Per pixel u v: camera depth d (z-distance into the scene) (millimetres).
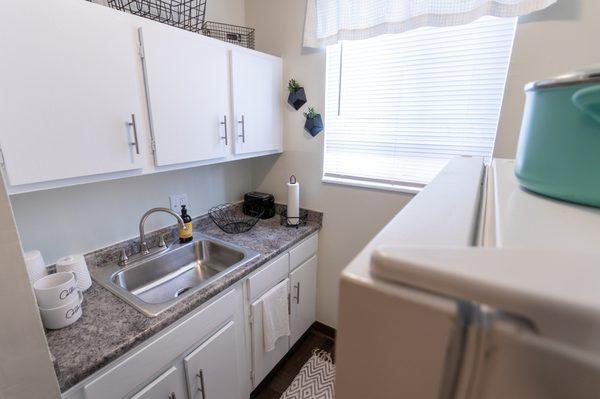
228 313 1335
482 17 1326
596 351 194
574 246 312
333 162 1910
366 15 1483
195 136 1395
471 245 336
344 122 1810
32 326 583
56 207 1256
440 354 255
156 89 1196
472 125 1459
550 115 466
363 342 295
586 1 1104
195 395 1214
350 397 322
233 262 1631
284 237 1755
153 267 1514
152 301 1432
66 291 978
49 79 899
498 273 229
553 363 208
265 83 1758
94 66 998
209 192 1961
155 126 1219
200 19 1693
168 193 1705
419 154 1626
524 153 531
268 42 1926
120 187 1472
